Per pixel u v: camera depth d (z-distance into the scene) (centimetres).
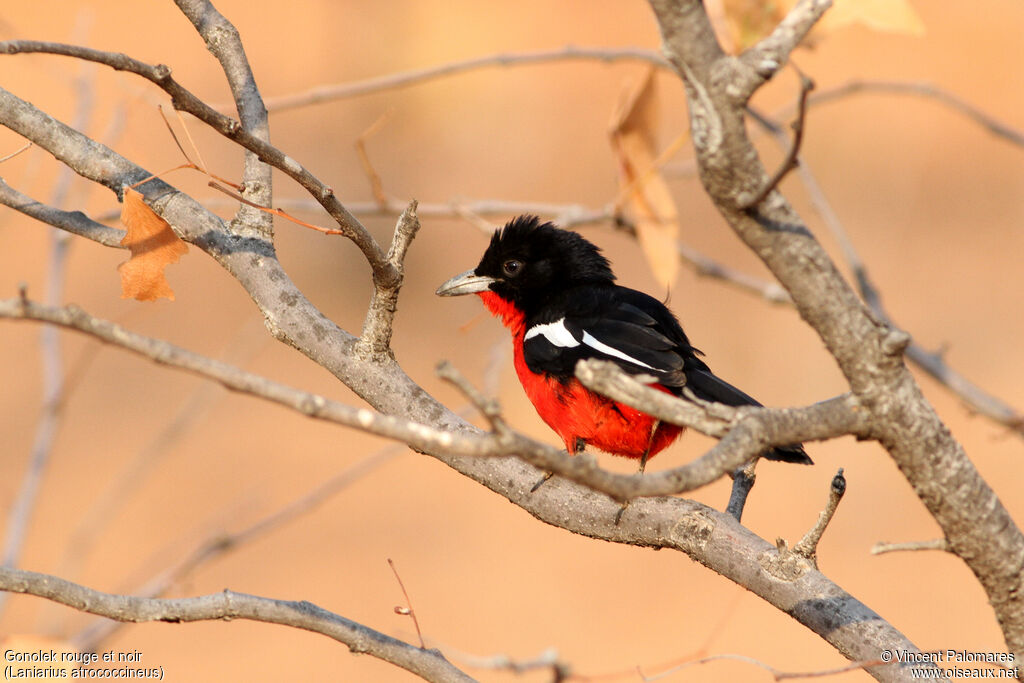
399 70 2608
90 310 2106
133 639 1404
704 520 450
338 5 2628
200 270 2522
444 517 1752
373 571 1566
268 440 1956
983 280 2181
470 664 570
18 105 498
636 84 767
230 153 2036
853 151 2414
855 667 392
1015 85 2709
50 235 869
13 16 2900
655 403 336
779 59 312
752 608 1498
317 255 2383
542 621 1459
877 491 1684
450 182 2544
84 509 1627
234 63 514
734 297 2205
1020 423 742
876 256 2198
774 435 328
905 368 340
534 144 2680
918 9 3027
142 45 2827
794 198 2273
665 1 311
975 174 2547
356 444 1970
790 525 1620
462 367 2023
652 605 1505
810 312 339
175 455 1856
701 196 2475
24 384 2081
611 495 297
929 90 850
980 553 352
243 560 1584
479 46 2784
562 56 780
